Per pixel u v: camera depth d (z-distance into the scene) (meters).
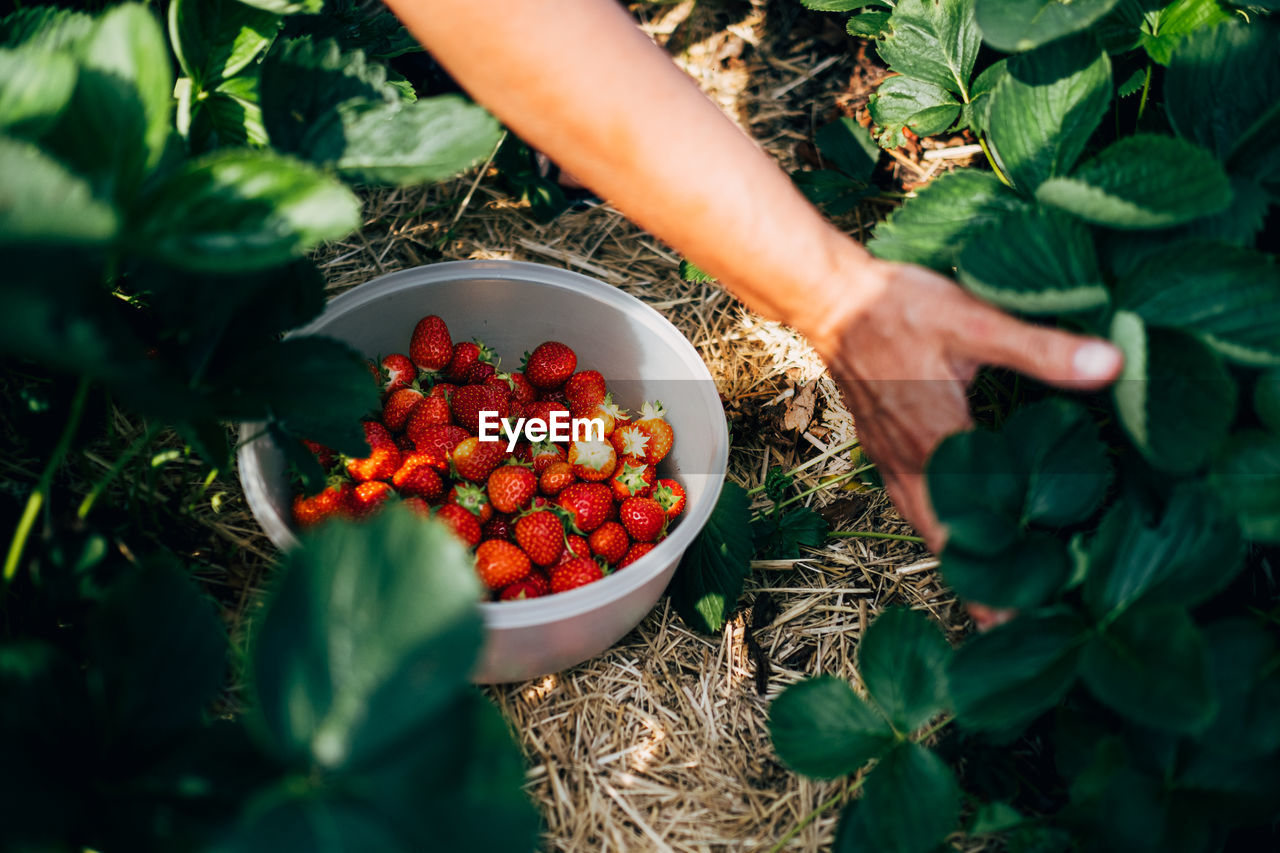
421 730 0.73
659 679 1.39
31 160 0.60
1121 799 0.91
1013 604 0.92
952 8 1.44
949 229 1.10
